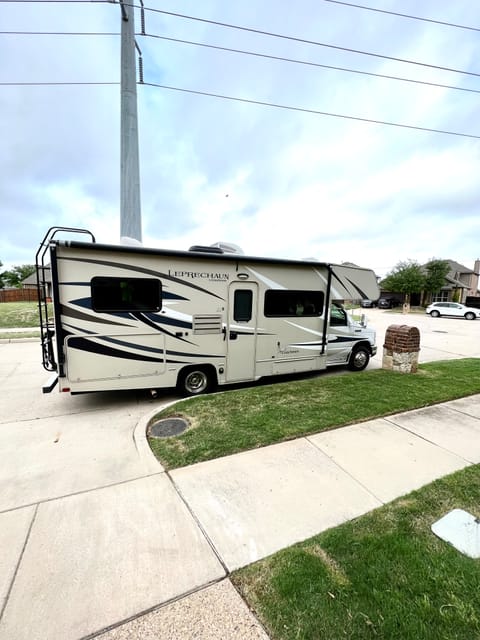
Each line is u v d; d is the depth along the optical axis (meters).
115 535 2.20
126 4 6.17
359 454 3.30
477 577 1.87
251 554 2.05
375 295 6.71
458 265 39.28
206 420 4.04
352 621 1.62
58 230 4.23
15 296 28.02
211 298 5.01
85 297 4.26
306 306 5.92
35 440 3.65
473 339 13.05
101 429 3.96
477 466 3.11
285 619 1.64
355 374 6.39
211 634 1.57
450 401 4.89
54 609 1.68
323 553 2.06
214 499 2.59
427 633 1.56
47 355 4.91
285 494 2.66
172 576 1.89
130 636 1.57
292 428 3.81
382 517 2.40
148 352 4.70
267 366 5.66
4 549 2.07
